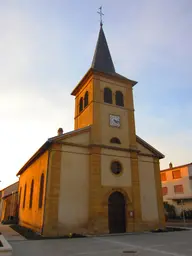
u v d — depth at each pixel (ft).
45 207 46.26
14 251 30.45
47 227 44.62
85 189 50.83
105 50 73.10
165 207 107.76
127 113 63.21
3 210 117.80
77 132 53.93
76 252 29.68
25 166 77.05
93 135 55.21
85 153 53.57
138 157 61.00
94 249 31.68
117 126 59.98
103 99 60.75
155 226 56.34
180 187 110.52
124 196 54.44
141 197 57.31
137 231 52.47
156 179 61.46
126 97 64.90
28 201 66.64
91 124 56.95
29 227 58.54
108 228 49.49
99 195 50.72
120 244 35.70
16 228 61.26
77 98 69.92
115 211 52.54
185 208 103.76
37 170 60.49
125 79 65.57
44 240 40.16
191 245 34.60
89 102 60.70
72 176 50.16
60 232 45.34
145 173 60.49
